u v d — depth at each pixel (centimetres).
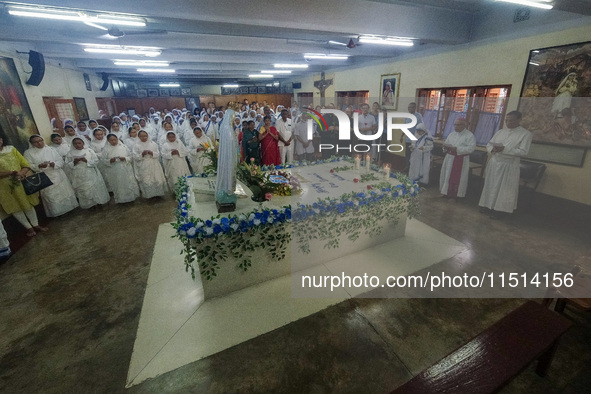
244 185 331
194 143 600
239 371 200
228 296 272
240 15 389
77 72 910
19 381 197
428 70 609
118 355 215
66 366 207
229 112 254
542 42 394
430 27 475
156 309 259
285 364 204
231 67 1065
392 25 454
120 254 358
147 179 536
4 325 248
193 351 215
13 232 413
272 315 249
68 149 527
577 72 350
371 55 723
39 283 305
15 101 516
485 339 162
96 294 285
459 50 532
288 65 909
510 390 184
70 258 352
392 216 342
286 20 409
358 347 217
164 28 442
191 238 241
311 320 243
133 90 1803
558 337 165
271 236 273
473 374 142
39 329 243
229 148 254
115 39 554
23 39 482
